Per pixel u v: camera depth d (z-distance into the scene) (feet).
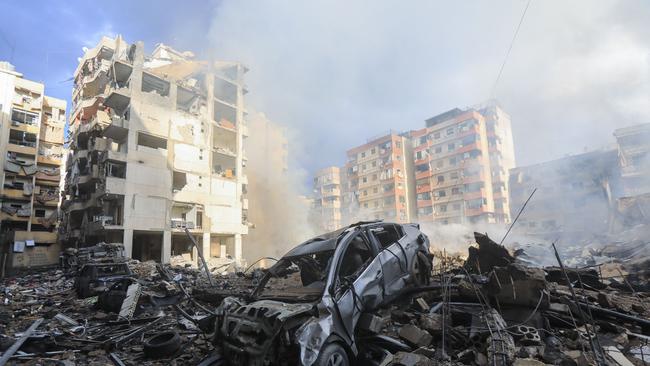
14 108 140.77
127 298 28.76
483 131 170.50
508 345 13.09
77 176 115.24
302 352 11.84
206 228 113.50
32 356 19.12
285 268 18.22
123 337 21.36
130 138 99.35
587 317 15.92
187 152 112.57
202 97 122.72
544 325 15.52
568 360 12.64
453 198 168.14
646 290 23.76
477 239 25.39
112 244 76.07
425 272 21.43
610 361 12.64
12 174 138.51
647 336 14.70
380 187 195.72
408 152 201.36
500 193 160.86
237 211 123.95
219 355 14.01
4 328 25.53
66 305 34.94
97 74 121.70
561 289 20.72
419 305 18.26
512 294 16.22
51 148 154.51
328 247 16.58
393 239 20.84
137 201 97.19
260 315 13.15
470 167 164.66
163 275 47.06
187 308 28.68
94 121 104.88
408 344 15.25
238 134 132.26
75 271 65.31
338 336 13.32
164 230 101.81
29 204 139.95
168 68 124.98
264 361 12.19
